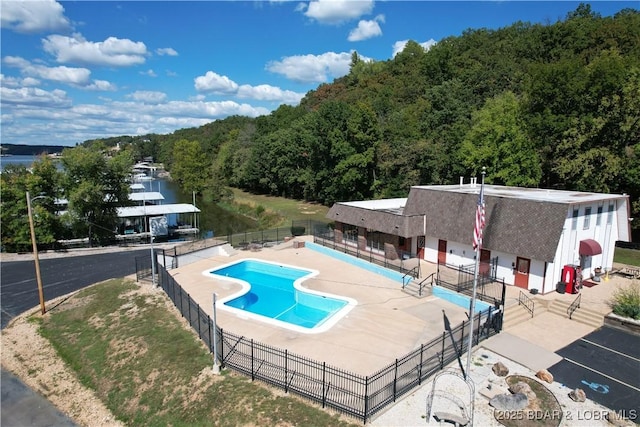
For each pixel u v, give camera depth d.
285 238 47.00
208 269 36.50
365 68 136.38
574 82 43.91
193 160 105.00
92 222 53.69
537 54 77.88
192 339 22.39
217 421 16.14
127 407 18.67
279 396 16.91
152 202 78.69
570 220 27.64
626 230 31.91
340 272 34.62
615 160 38.78
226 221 76.25
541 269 27.08
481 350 20.61
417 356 19.41
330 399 16.19
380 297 28.31
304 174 82.25
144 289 31.34
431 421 15.12
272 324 23.97
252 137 114.56
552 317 24.78
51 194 51.28
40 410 19.33
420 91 93.56
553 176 48.59
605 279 30.27
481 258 30.97
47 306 30.64
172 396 18.28
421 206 35.50
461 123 60.91
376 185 66.31
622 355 20.31
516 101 54.59
